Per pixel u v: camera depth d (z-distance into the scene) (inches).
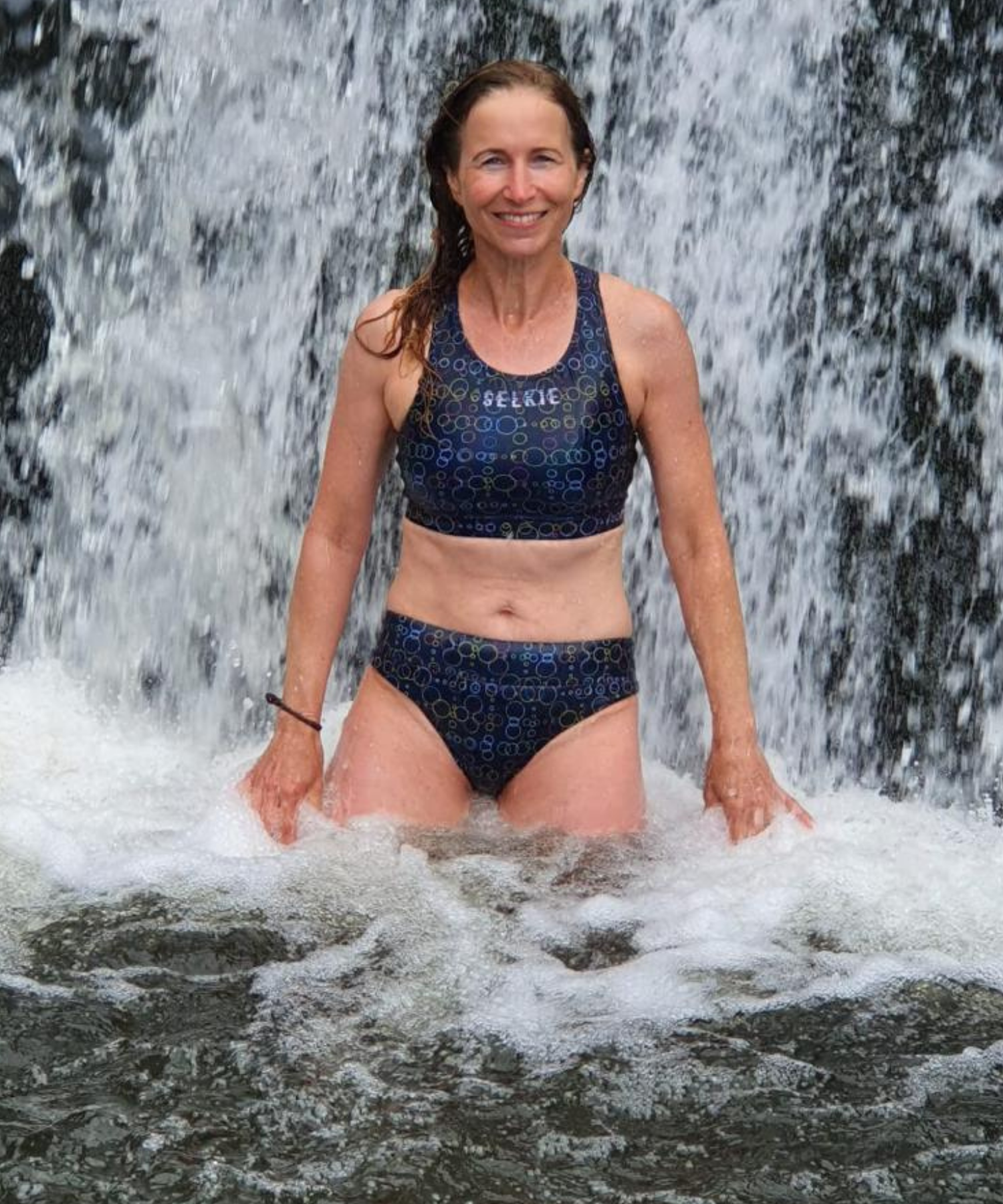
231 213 255.8
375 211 253.6
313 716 205.0
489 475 193.3
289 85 253.1
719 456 247.6
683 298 247.3
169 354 258.4
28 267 261.1
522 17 248.1
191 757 243.3
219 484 258.4
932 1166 150.2
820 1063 164.2
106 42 255.9
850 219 240.5
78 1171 147.5
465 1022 169.0
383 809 204.5
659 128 245.3
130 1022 168.6
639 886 195.8
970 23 233.8
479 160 185.6
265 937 183.8
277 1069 160.9
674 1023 169.8
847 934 187.3
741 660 204.4
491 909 190.4
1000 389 238.1
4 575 264.2
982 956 183.9
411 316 194.4
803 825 204.5
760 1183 147.5
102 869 197.8
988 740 242.8
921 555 243.1
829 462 244.4
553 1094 158.2
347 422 200.8
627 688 204.8
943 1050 167.0
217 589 258.5
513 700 200.4
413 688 202.5
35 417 262.7
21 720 245.9
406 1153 149.8
